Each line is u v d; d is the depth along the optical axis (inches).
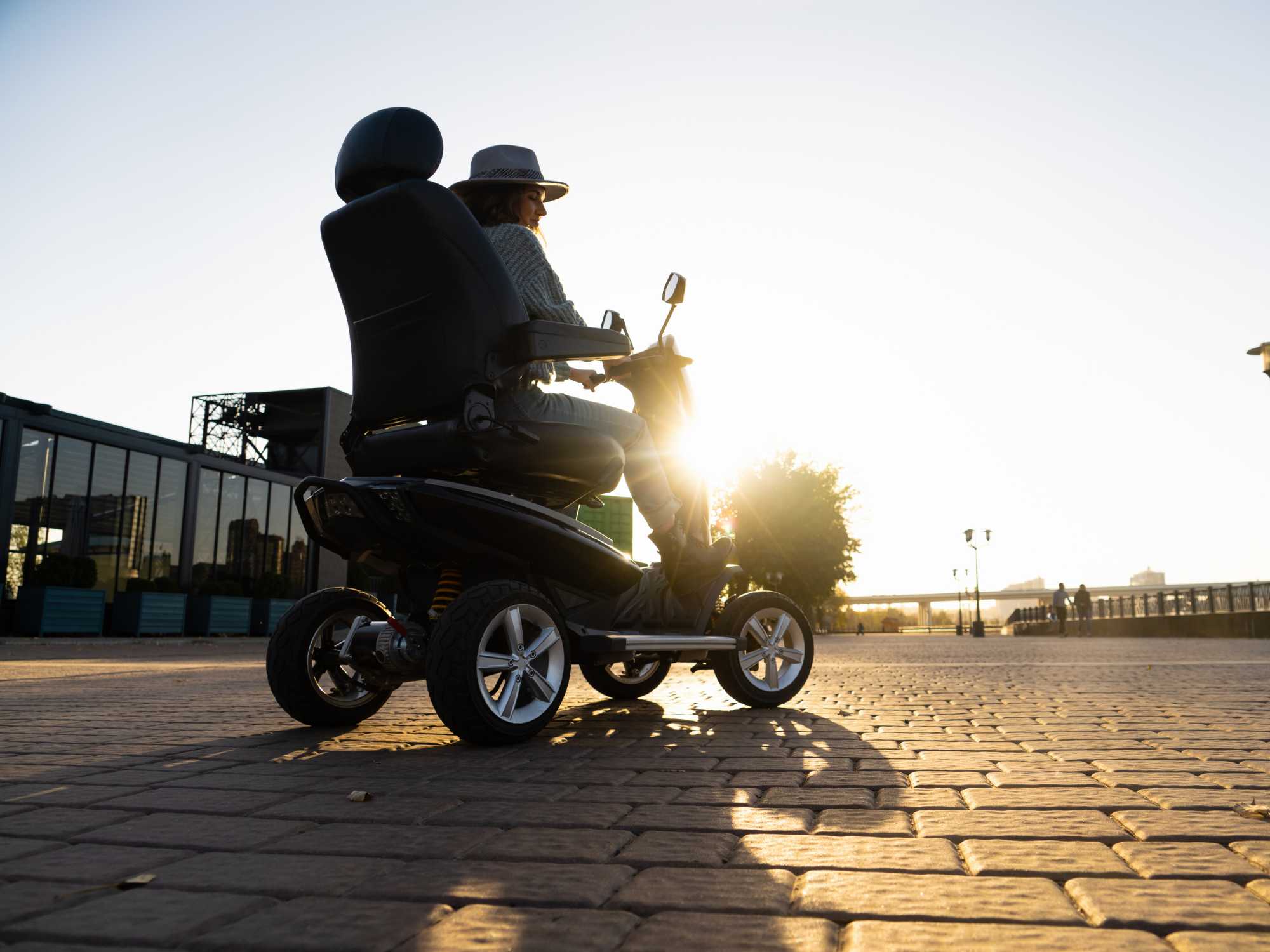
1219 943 51.1
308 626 148.3
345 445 145.8
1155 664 361.7
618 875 65.3
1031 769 110.7
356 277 138.8
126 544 820.0
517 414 136.6
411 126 133.0
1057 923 55.1
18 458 713.0
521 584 133.4
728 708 190.4
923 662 414.3
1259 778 103.9
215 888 62.5
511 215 152.9
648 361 162.7
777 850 72.2
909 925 54.4
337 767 112.6
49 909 57.9
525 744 133.8
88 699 214.8
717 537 183.8
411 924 54.8
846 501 1711.4
